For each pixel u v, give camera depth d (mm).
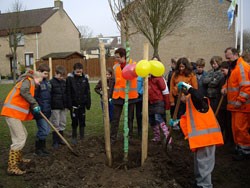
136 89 6230
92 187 4504
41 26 37844
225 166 5461
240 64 5574
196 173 4605
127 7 5230
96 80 30453
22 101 5277
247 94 5438
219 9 27109
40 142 6109
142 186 4445
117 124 6309
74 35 43438
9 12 26422
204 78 7043
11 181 4953
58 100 6562
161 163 5109
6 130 8469
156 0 16094
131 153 5777
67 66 31203
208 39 27562
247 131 5672
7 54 39125
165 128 6133
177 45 28234
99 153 5824
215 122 4445
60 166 5262
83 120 7180
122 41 24047
